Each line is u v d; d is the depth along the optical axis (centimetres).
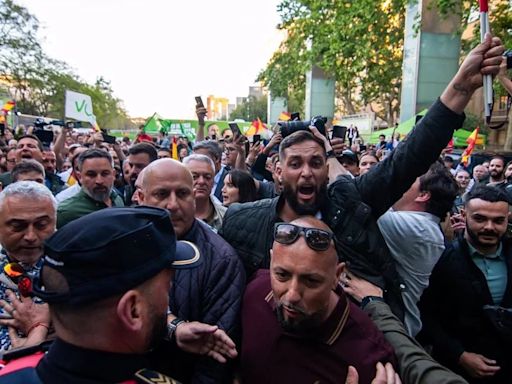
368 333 161
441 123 201
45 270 105
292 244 149
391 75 2153
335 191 216
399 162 209
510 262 242
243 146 598
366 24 1778
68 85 3809
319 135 221
